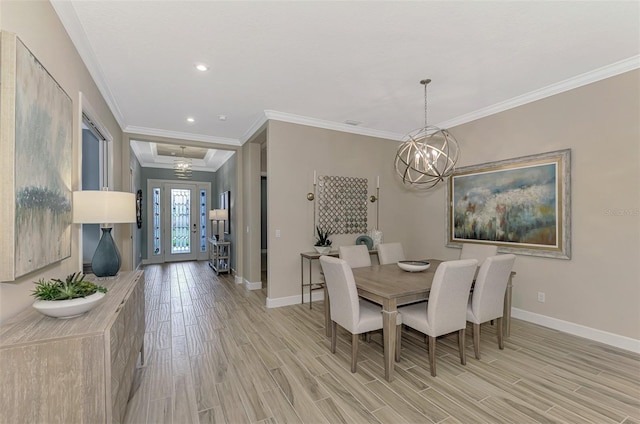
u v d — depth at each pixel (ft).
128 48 7.97
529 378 7.52
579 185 10.00
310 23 7.00
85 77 7.98
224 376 7.67
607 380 7.39
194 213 27.84
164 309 13.14
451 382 7.38
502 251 12.25
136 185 21.90
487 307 8.63
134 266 20.02
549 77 9.93
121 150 14.62
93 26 7.00
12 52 4.02
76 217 6.38
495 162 12.54
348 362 8.44
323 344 9.63
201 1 6.21
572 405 6.44
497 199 12.46
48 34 5.57
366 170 16.14
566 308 10.32
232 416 6.15
